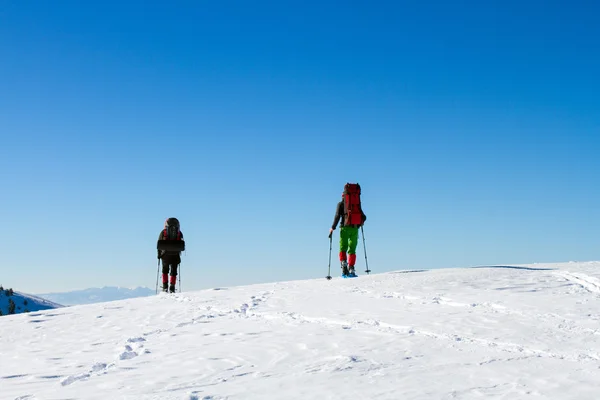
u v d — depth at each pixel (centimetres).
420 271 1780
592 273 1459
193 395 602
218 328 1091
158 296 1736
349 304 1270
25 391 689
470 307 1136
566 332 865
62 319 1382
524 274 1548
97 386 684
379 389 601
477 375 647
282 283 1842
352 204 1852
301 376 670
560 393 568
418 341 848
